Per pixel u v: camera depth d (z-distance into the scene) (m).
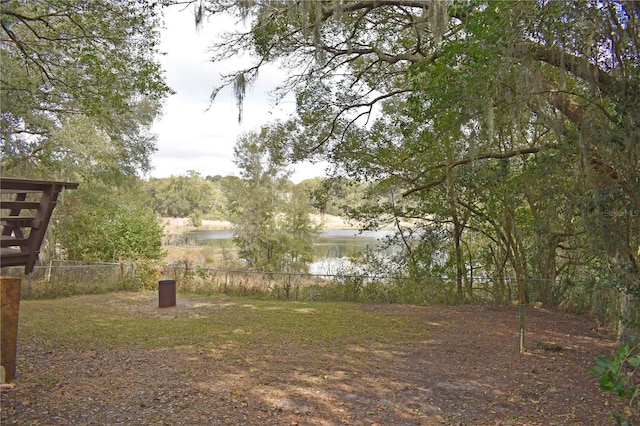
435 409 4.82
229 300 12.99
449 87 7.45
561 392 5.39
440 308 11.80
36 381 5.04
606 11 5.50
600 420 4.57
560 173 6.97
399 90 12.25
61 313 10.32
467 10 6.27
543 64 8.84
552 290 12.02
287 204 25.48
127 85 9.98
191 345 7.35
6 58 9.72
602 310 9.41
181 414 4.37
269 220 25.53
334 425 4.31
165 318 9.97
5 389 4.66
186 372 5.78
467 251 14.41
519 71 6.32
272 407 4.70
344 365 6.38
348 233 39.09
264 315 10.51
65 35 9.54
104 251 18.28
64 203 18.00
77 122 17.42
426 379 5.83
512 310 11.46
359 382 5.63
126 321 9.49
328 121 12.88
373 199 14.35
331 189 14.59
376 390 5.35
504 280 13.04
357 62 12.35
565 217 7.69
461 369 6.30
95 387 4.99
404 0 7.85
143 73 9.74
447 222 13.48
